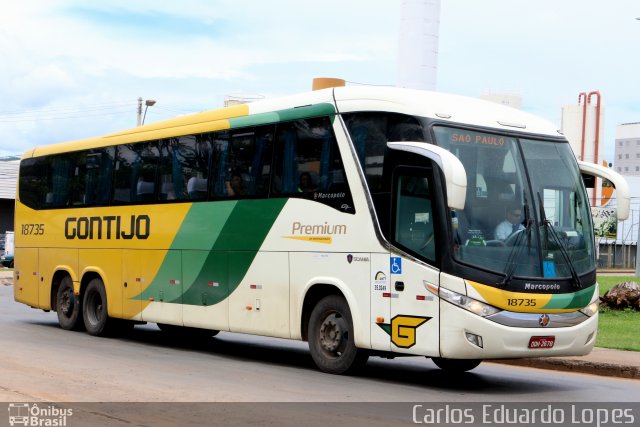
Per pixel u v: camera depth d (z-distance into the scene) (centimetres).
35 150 2188
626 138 16262
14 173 6300
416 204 1232
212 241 1586
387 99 1294
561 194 1301
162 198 1728
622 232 8312
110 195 1888
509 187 1256
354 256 1310
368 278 1288
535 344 1203
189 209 1650
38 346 1645
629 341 1750
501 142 1277
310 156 1400
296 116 1434
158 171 1750
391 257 1257
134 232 1798
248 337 2033
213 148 1609
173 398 1064
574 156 1352
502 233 1223
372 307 1280
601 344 1705
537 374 1448
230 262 1543
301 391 1152
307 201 1395
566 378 1397
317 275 1370
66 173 2048
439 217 1197
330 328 1358
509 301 1189
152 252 1742
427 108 1253
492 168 1255
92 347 1683
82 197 1980
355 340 1301
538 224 1251
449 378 1371
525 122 1329
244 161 1533
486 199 1232
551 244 1248
